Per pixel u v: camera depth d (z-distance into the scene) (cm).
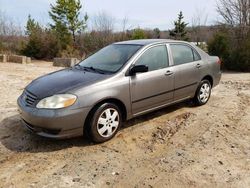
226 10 1817
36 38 2488
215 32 1814
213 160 397
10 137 464
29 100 429
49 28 2875
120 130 497
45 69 1303
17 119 543
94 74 461
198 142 455
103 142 447
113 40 2736
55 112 394
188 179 351
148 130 500
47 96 408
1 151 418
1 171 365
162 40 555
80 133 419
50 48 2486
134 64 480
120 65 474
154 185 339
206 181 347
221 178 354
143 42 536
